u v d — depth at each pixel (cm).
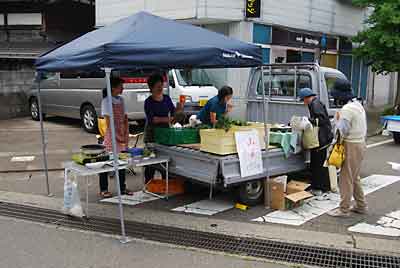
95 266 417
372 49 1416
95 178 751
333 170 650
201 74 1240
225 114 664
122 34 495
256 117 813
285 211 575
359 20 1823
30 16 1830
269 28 1379
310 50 1565
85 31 1977
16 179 754
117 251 452
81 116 1245
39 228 518
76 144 1053
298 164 641
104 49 457
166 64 489
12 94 1539
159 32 522
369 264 427
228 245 469
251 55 555
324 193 655
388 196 647
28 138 1133
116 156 487
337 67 1762
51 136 1166
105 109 612
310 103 639
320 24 1608
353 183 552
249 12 1288
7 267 414
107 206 597
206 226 519
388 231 506
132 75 1104
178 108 711
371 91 2053
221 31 1353
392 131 1107
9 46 1766
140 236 492
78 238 486
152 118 655
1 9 1848
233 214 562
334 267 420
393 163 880
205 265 421
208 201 618
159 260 430
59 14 1866
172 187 651
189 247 461
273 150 602
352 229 511
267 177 591
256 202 596
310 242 473
